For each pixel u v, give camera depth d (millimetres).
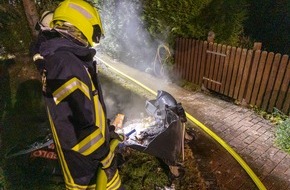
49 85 1568
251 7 7414
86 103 1562
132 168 3109
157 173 3096
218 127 4227
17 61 4418
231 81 5145
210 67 5484
